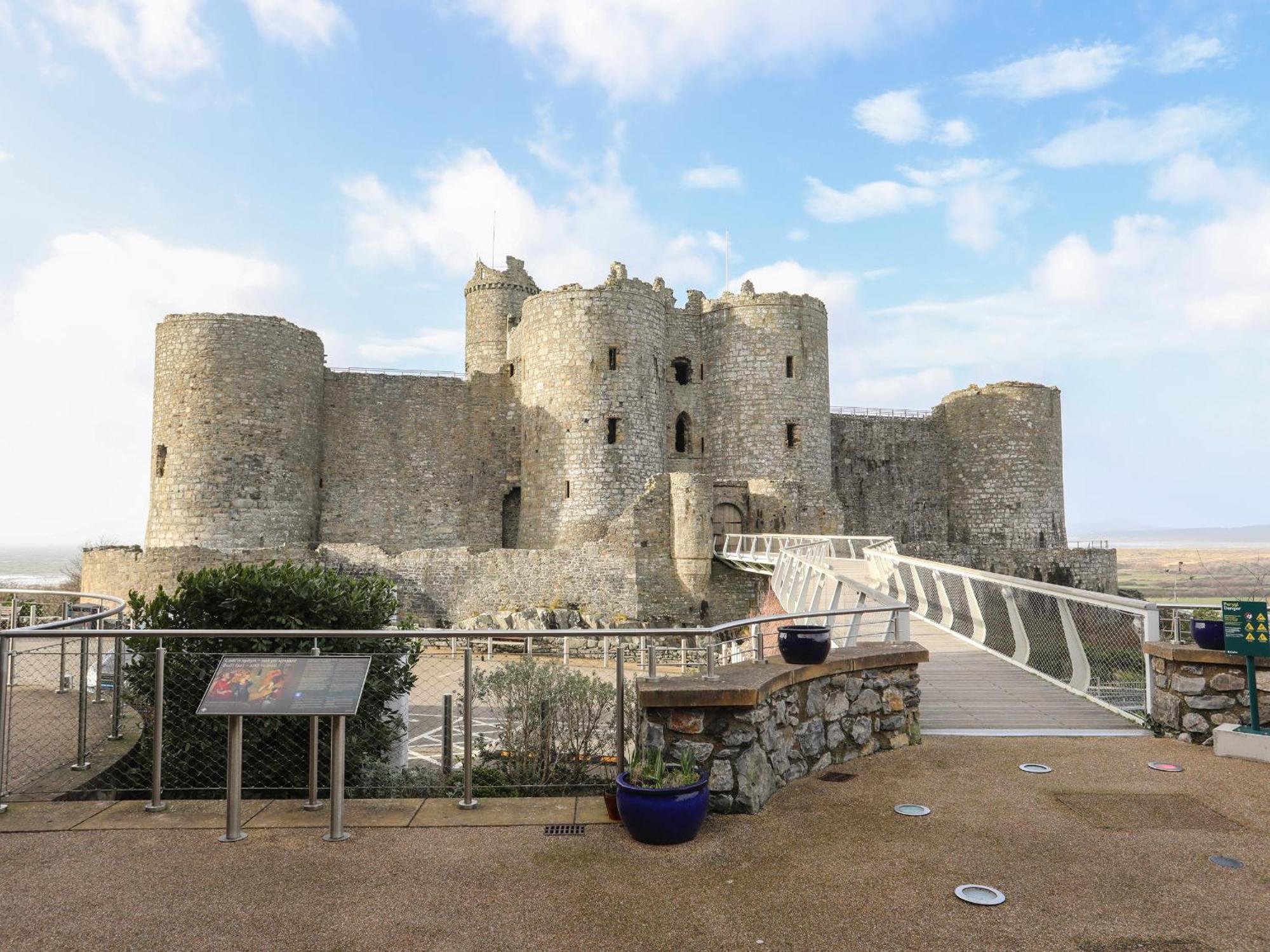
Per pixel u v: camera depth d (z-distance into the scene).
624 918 5.01
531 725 9.57
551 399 37.62
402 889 5.40
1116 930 4.83
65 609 11.63
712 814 6.87
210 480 34.34
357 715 9.45
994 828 6.52
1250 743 8.42
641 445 37.31
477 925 4.91
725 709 7.00
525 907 5.15
